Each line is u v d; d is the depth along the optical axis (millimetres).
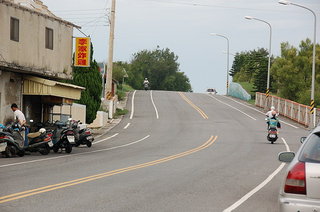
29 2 24750
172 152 21359
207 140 28422
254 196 10648
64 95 23734
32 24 22641
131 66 181250
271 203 9844
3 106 21562
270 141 28234
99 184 11711
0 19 20297
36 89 22781
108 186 11438
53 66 24547
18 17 21531
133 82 177500
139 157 18953
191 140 28344
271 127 27203
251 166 16594
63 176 13008
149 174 13852
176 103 60938
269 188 11852
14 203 9094
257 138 30344
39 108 24875
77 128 22734
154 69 186125
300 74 62906
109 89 43188
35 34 22891
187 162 17406
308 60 61875
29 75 23188
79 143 22875
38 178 12539
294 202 6211
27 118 23797
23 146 18625
